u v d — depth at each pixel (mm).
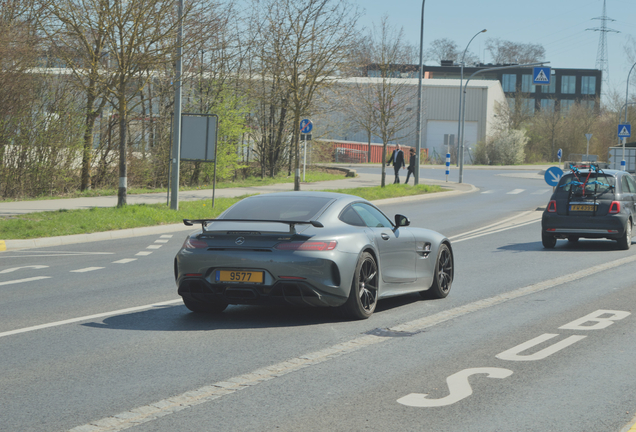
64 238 21938
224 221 10953
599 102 113938
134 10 26047
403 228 12406
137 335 9844
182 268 10602
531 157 104750
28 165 32812
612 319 10922
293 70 37062
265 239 10258
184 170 42094
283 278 10062
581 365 8227
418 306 12141
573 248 21188
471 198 41500
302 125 39125
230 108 42219
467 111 104688
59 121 33594
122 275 15703
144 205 28203
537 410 6602
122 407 6715
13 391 7242
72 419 6375
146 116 39688
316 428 6125
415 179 45594
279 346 9172
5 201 30734
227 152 43594
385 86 44812
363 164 81688
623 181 21500
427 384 7457
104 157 37406
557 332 10008
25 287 14094
